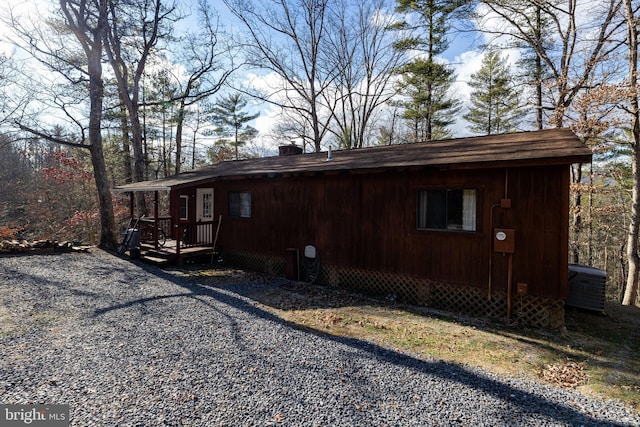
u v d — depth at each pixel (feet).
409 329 16.25
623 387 11.02
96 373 10.93
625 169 49.60
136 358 12.09
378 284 22.57
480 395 10.27
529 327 16.92
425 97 65.16
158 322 15.93
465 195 19.01
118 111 49.34
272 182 28.55
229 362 12.01
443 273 19.81
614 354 13.88
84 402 9.26
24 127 35.22
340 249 24.40
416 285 20.85
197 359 12.17
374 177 22.61
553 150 15.89
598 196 57.47
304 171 23.70
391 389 10.48
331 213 24.86
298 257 26.76
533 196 16.83
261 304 19.65
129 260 31.50
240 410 9.12
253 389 10.23
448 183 19.40
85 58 39.78
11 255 31.91
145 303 18.90
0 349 12.54
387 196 22.03
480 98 79.92
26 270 25.88
